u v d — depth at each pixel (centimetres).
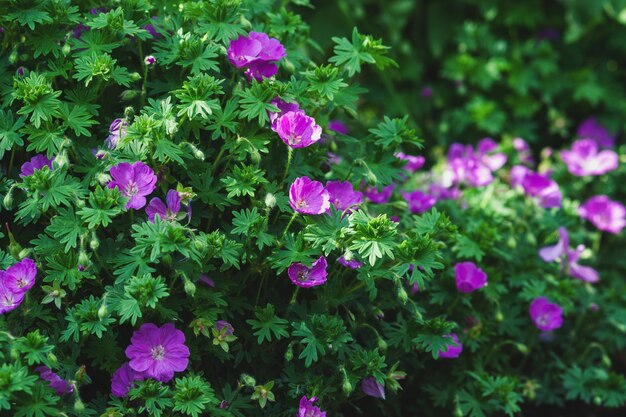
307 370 101
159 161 98
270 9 110
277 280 103
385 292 105
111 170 96
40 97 97
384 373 104
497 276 113
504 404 110
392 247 97
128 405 97
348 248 97
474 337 111
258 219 97
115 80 98
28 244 100
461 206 120
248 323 100
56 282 96
